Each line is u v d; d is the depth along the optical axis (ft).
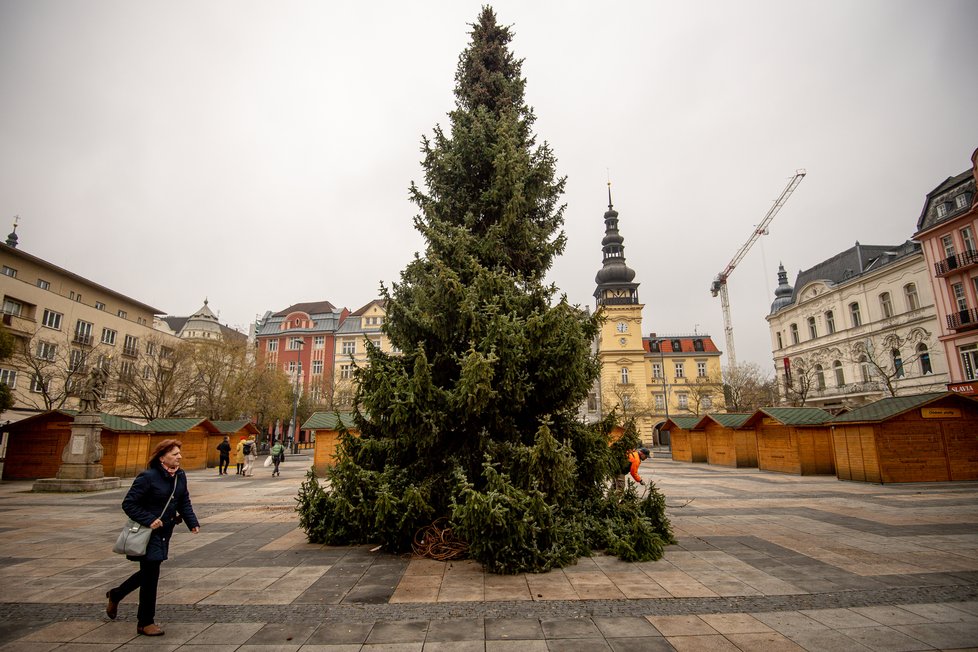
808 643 14.11
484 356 24.31
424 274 29.09
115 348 136.56
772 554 24.53
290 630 15.44
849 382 142.00
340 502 24.31
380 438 28.09
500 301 27.04
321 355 231.09
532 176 31.68
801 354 164.35
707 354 255.50
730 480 63.98
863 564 22.54
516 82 35.68
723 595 18.42
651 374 253.24
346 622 16.08
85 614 17.04
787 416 72.02
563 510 25.72
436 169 32.27
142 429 74.33
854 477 59.47
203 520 36.68
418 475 26.14
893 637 14.46
